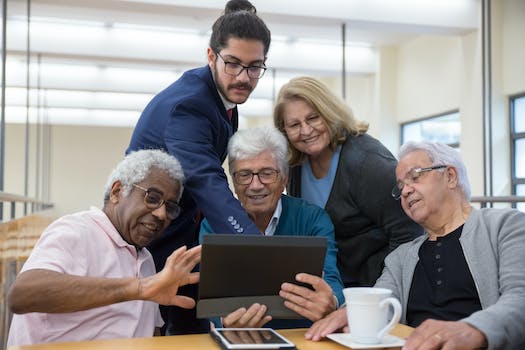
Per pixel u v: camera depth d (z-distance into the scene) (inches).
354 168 74.3
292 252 49.8
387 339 47.4
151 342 47.4
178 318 80.4
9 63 276.4
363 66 280.2
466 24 215.8
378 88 280.1
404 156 62.4
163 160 58.9
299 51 263.6
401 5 207.2
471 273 57.2
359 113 296.7
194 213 76.6
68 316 54.0
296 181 82.8
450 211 60.9
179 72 298.5
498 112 215.5
